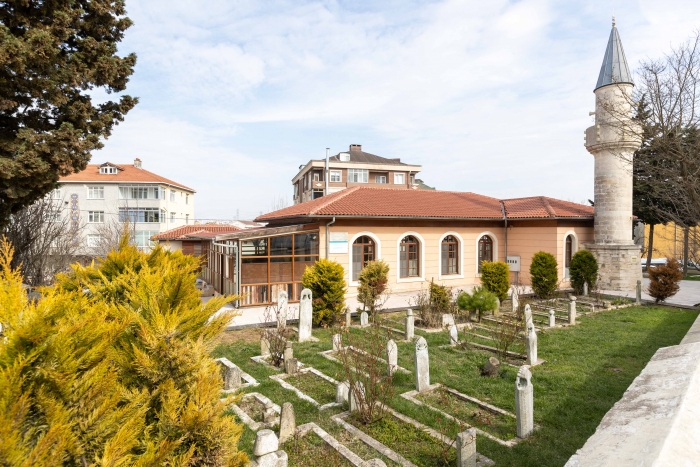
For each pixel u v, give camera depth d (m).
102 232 29.34
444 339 10.96
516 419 5.96
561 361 9.20
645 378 2.54
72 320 2.63
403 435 5.86
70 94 12.61
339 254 17.95
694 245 17.06
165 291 3.84
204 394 2.93
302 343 10.74
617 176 20.11
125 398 2.78
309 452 5.41
